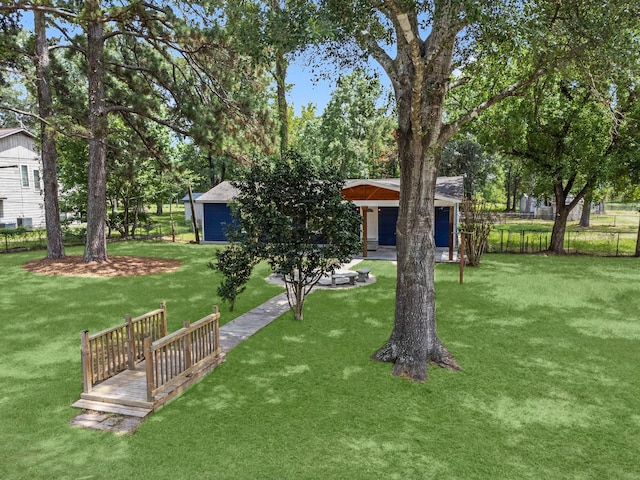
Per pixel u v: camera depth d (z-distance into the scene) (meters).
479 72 8.10
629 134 18.53
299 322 10.26
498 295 12.80
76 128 15.09
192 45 16.70
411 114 6.72
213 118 17.91
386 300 12.40
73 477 4.51
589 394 6.50
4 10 14.48
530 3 7.16
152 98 19.72
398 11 5.81
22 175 32.44
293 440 5.24
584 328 9.72
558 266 17.91
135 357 7.36
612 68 7.52
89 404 6.07
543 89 18.64
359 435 5.36
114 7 14.80
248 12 7.90
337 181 9.96
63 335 9.22
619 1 6.76
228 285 10.66
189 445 5.12
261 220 9.79
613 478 4.55
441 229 23.03
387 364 7.65
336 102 39.41
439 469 4.68
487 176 50.75
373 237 24.89
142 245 25.28
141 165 24.75
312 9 6.82
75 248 23.88
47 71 18.14
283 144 24.28
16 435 5.33
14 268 17.30
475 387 6.74
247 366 7.59
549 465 4.77
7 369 7.38
